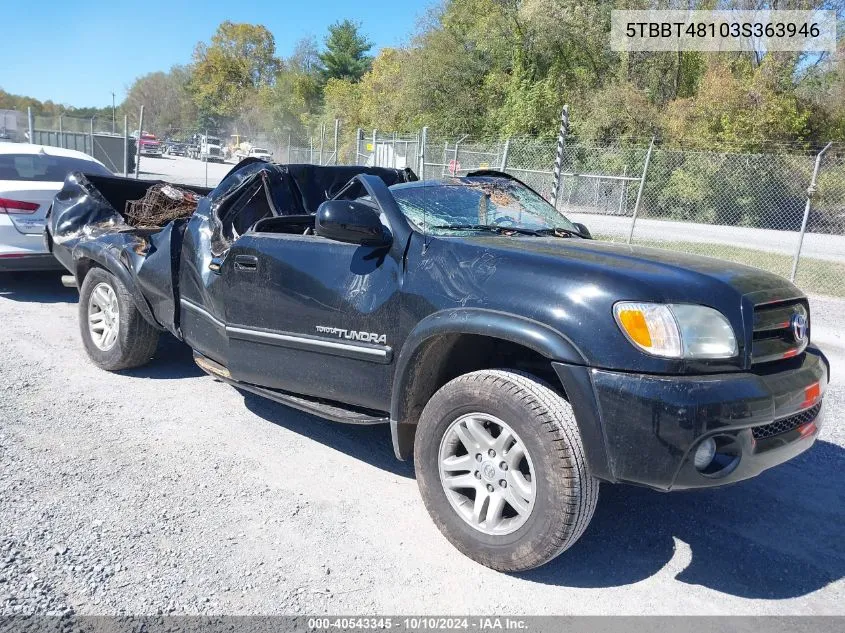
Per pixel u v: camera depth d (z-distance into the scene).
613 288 2.92
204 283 4.63
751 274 3.35
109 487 3.79
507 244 3.45
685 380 2.80
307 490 3.89
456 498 3.31
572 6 32.91
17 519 3.39
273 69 86.25
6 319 7.21
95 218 6.37
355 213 3.50
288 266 3.97
